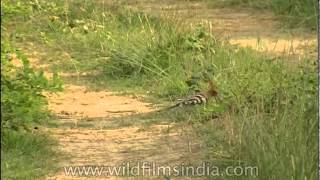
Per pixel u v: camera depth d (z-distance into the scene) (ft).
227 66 48.96
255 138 32.40
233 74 45.83
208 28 62.69
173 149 36.40
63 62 55.26
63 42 59.41
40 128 39.52
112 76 51.57
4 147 35.42
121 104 45.21
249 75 44.98
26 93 36.32
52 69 53.67
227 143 34.96
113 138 38.37
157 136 38.50
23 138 36.27
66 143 37.42
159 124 40.65
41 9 64.08
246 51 52.24
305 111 34.32
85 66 53.93
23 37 59.31
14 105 35.99
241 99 40.55
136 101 45.88
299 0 68.18
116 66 52.47
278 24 66.49
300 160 29.27
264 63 47.67
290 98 38.09
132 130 39.75
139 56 52.39
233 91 42.14
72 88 48.96
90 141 37.88
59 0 67.97
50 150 35.86
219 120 39.27
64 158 35.24
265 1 72.69
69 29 61.36
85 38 59.57
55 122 40.81
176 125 40.11
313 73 42.09
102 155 35.78
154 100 45.88
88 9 67.00
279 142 31.37
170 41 53.52
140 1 75.36
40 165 34.12
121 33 59.11
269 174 29.73
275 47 56.95
